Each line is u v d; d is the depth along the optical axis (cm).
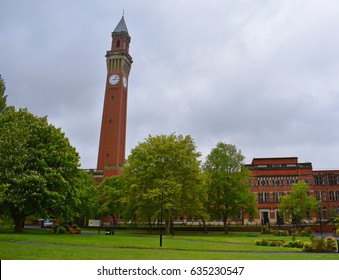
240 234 5931
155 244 3061
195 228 7031
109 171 10344
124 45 12344
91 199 7425
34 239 3058
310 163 9319
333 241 2917
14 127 4312
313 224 7369
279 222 7238
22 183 3884
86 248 2406
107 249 2397
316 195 9369
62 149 4616
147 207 5459
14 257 1747
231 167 6662
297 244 3225
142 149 5791
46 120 4825
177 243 3284
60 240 3072
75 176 4759
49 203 4212
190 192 5619
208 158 6762
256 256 2261
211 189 6525
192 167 5600
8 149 4112
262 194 9281
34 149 4250
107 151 10900
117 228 7719
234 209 6438
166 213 5269
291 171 9338
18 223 4325
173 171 5541
